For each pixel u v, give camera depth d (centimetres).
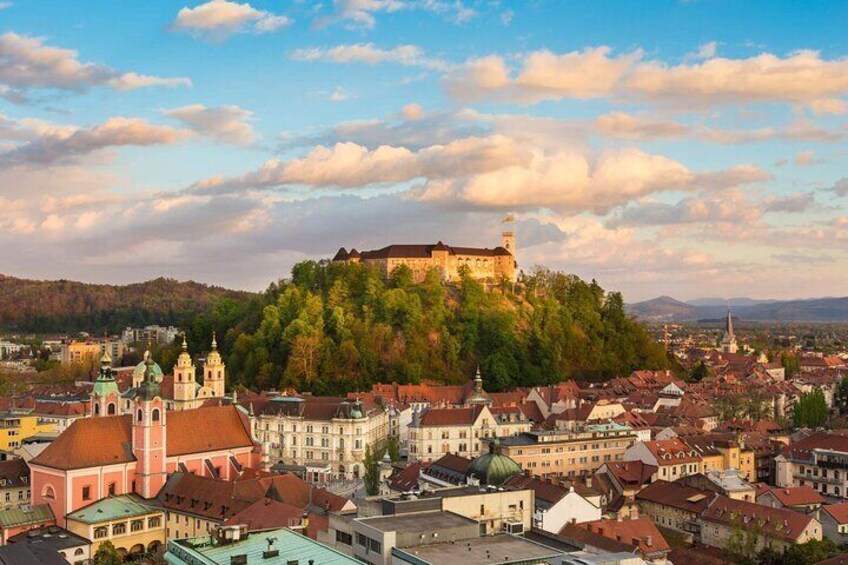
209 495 19662
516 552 12712
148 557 19600
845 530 19812
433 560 12294
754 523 19125
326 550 12425
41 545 17938
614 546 16150
